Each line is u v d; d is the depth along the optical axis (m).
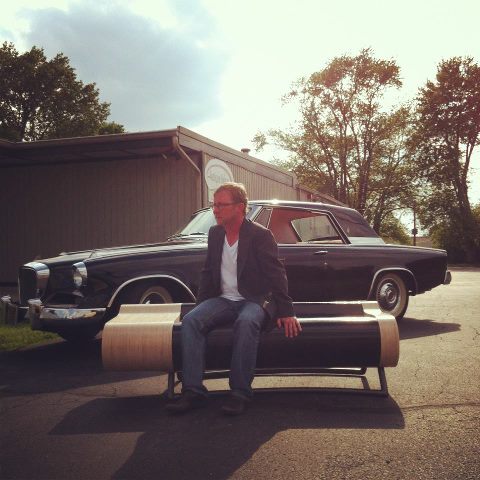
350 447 2.52
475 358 4.41
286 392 3.41
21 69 34.25
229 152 12.52
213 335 3.25
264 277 3.36
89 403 3.36
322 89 37.75
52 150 11.00
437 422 2.86
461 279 16.38
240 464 2.35
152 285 4.73
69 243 12.34
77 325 4.45
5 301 5.04
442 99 40.16
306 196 19.16
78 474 2.27
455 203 40.91
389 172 40.12
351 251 5.79
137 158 11.81
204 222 5.64
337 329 3.25
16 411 3.21
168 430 2.80
